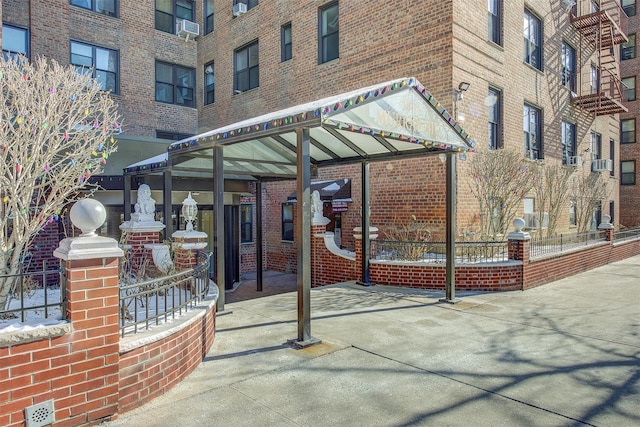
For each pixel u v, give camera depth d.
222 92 18.11
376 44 12.30
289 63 15.10
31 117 5.12
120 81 16.48
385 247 10.23
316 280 11.37
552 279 10.72
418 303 8.15
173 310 4.82
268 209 16.95
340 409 3.99
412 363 5.12
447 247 8.26
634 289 9.71
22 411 3.25
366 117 5.96
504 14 12.80
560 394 4.30
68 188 5.55
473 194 11.23
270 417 3.84
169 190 8.79
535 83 14.56
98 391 3.67
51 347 3.41
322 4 13.96
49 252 10.26
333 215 14.41
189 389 4.42
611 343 5.88
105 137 6.27
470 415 3.87
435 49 10.99
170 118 18.20
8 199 4.66
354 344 5.78
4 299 4.61
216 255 7.31
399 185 11.68
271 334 6.18
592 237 14.04
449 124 7.55
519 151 12.96
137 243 7.48
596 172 19.73
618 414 3.88
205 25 19.20
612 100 17.38
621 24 23.66
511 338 6.08
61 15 14.61
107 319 3.72
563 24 16.61
